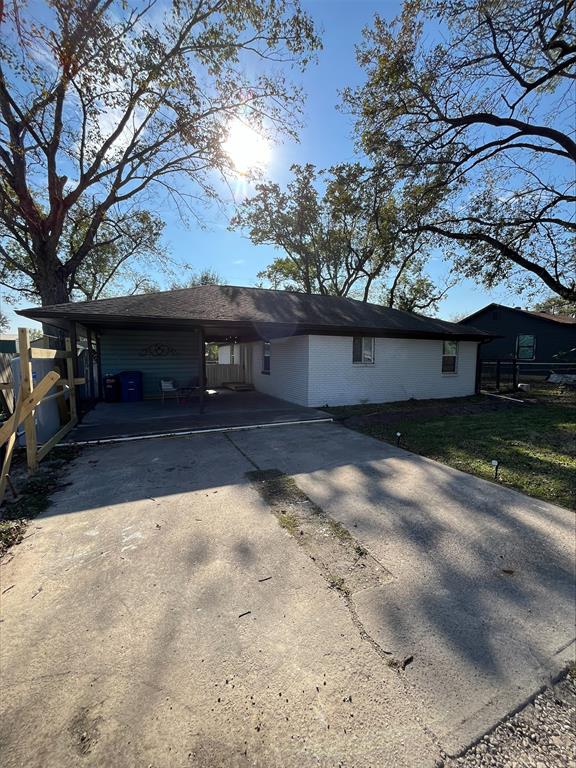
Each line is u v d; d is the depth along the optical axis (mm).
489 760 1503
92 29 7910
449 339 12781
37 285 14031
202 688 1828
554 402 12172
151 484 4711
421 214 11023
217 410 10172
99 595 2543
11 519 3693
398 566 2904
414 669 1942
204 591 2586
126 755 1520
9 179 10047
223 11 9227
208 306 9828
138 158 11859
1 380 5383
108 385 12078
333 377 10992
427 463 5617
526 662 1992
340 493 4414
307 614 2359
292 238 23109
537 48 8172
